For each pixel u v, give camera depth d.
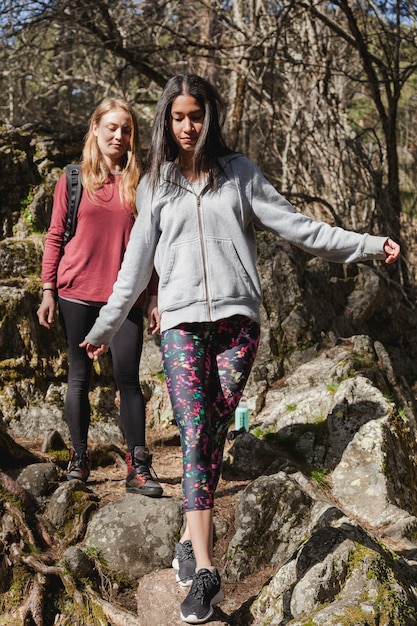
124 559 3.63
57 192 4.09
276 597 3.21
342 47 11.41
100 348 3.32
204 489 2.93
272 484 3.90
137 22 10.27
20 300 5.20
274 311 5.93
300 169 10.28
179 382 3.00
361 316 6.50
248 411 5.00
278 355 5.81
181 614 2.96
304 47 10.28
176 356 3.03
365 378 5.04
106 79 13.02
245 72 9.89
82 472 4.13
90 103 13.69
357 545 3.22
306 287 6.15
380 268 8.09
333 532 3.29
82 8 9.27
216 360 3.11
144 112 12.58
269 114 11.21
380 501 4.30
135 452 3.97
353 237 3.01
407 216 10.39
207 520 2.92
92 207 3.99
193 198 3.04
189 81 3.02
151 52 9.95
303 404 5.03
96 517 3.80
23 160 5.90
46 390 5.15
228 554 3.71
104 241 4.02
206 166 3.04
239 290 3.05
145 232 3.12
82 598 3.49
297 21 10.18
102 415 5.20
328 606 3.00
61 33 10.68
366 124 15.01
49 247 4.09
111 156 4.02
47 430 4.93
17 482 3.95
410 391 6.06
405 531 4.09
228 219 3.04
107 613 3.42
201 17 11.76
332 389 5.04
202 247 3.03
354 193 9.73
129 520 3.74
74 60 12.98
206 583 2.90
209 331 3.09
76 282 4.03
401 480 4.59
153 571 3.56
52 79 12.92
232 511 4.04
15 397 5.00
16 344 5.15
